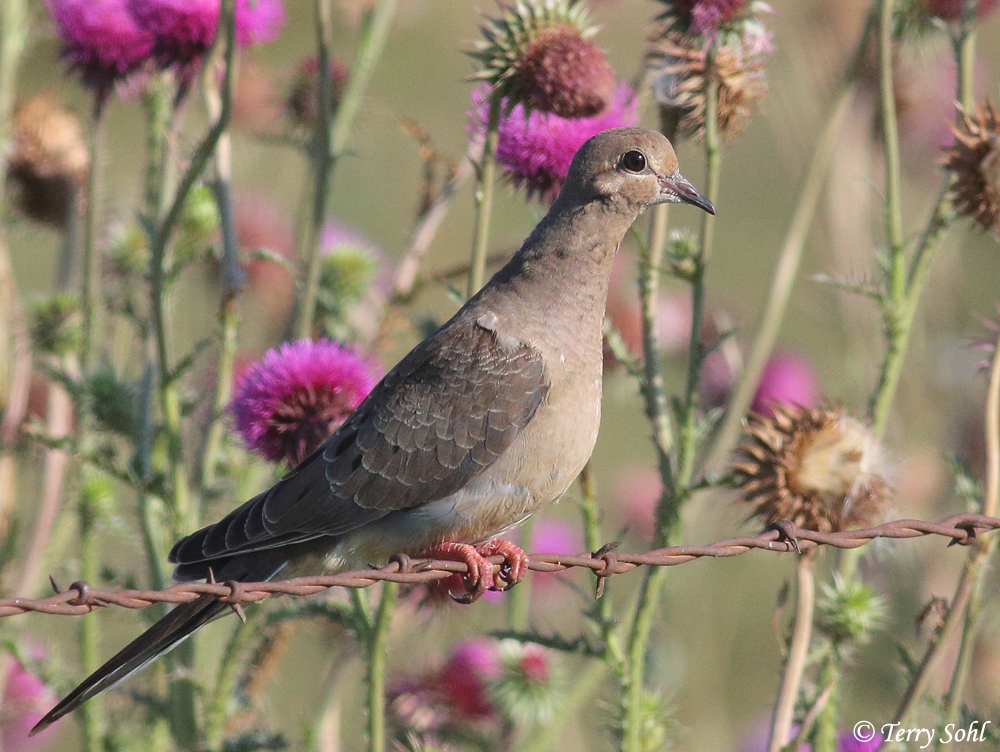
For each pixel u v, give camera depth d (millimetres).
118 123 24469
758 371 11078
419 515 8523
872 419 9953
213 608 7875
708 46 9680
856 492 8820
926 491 14508
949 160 9844
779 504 8828
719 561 17641
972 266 21922
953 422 15070
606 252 8789
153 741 11406
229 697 11031
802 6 14562
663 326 15000
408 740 10664
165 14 10750
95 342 11961
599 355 8750
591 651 9312
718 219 26266
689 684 14617
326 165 10914
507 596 11688
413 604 11594
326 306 12836
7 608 6105
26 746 12875
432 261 21641
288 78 15109
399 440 8469
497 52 9578
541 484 8555
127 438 11578
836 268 14484
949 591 14273
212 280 15180
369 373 9961
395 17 17688
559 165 10203
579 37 9703
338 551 8680
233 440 11297
